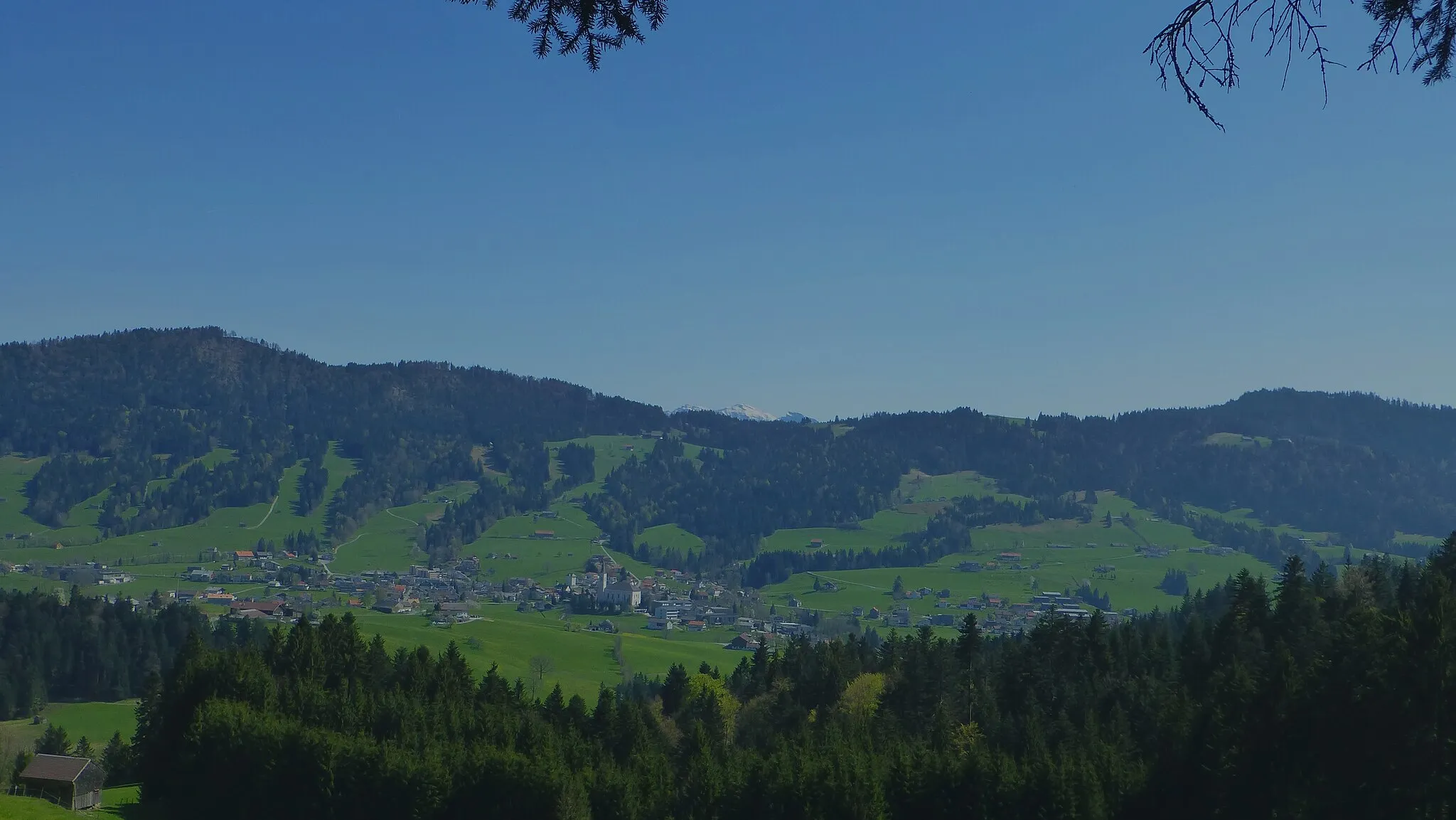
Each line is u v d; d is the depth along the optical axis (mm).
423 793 73812
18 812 73375
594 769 80125
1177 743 66312
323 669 100750
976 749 69125
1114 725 76438
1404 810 53688
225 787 79375
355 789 75625
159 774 88500
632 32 14914
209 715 82438
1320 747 59125
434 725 84750
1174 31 13453
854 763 69688
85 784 81125
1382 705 56500
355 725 85312
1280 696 62625
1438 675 54812
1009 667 92500
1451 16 13633
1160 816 64062
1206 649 90250
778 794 68625
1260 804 59781
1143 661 94938
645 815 73250
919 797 67875
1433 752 53969
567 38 15086
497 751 76375
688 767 80125
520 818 72875
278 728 79438
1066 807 62906
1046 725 81438
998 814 65375
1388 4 13844
